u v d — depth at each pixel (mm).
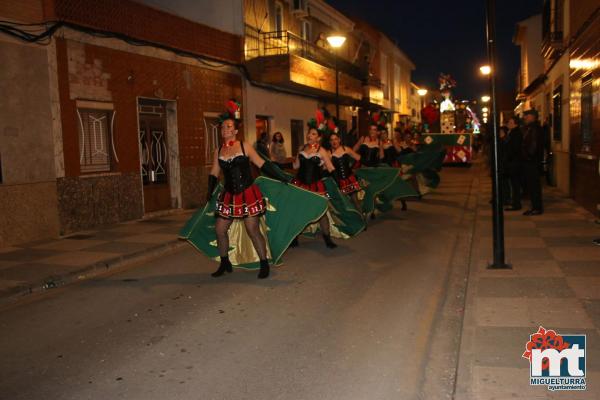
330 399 3996
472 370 4141
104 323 5777
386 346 4980
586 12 12000
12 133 9531
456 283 7023
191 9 16344
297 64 18219
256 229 7262
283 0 20641
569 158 14398
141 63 12523
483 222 10906
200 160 14789
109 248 9289
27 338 5414
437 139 29172
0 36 9289
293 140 21812
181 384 4277
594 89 11023
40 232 10031
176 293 6805
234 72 16500
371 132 12039
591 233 9141
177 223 11992
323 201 7582
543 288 6105
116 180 11789
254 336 5266
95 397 4105
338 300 6359
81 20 10836
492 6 7031
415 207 14211
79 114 10992
